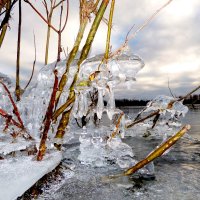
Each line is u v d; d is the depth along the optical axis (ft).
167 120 4.22
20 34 2.19
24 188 1.36
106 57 1.53
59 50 1.81
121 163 2.13
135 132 3.87
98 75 1.57
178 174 1.93
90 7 1.69
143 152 2.77
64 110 1.86
